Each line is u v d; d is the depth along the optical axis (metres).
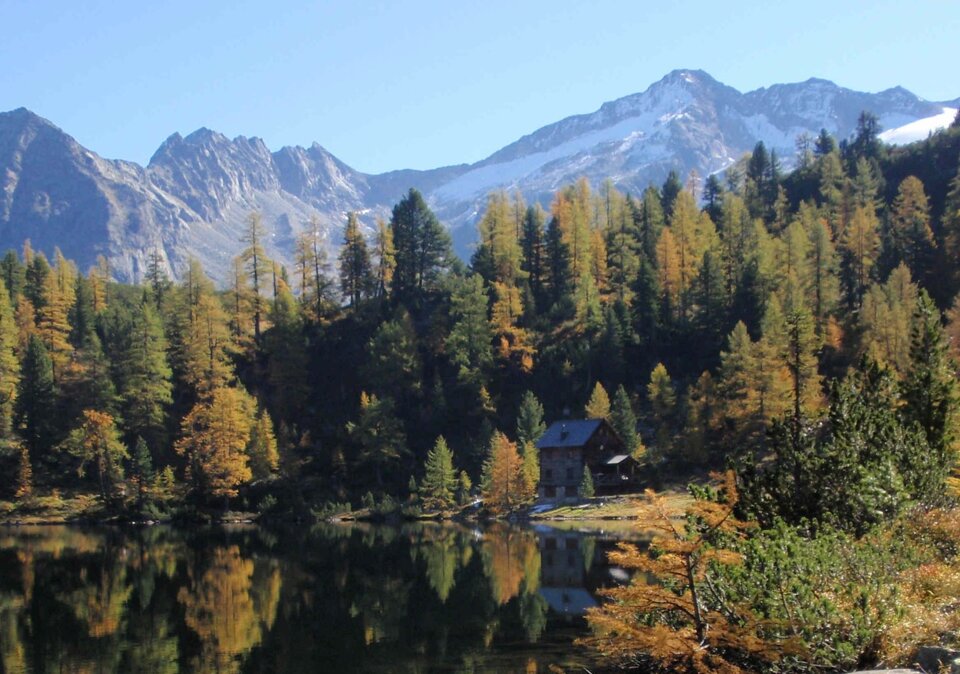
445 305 150.62
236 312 145.38
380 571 57.22
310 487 114.19
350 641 37.25
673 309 143.88
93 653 36.12
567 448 109.94
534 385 131.75
